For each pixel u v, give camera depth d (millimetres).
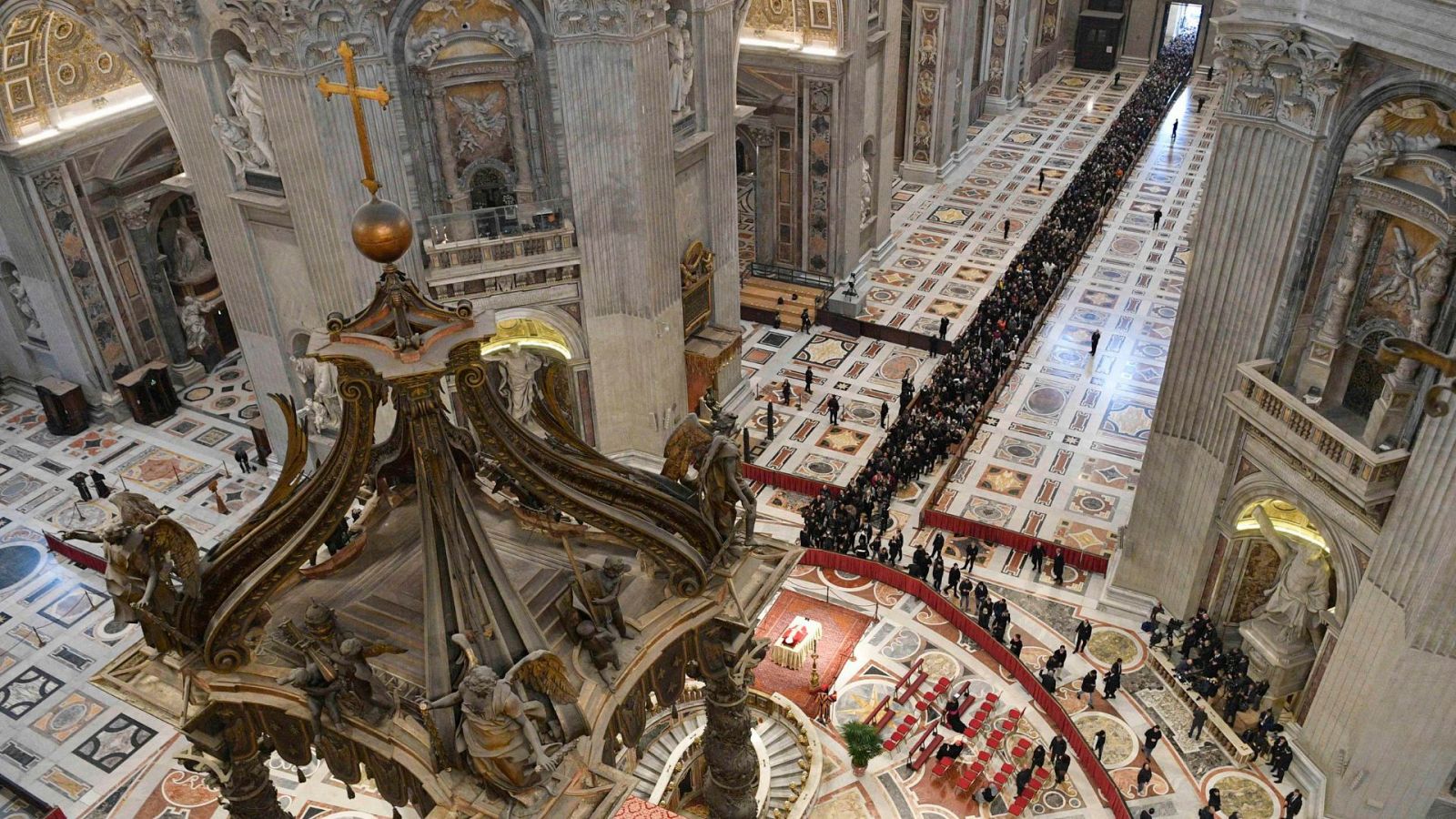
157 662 7945
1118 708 24438
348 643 7234
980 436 34000
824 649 26344
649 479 8414
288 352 29594
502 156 27422
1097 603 27297
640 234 27562
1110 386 36312
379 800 22625
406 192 26312
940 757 23062
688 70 28609
